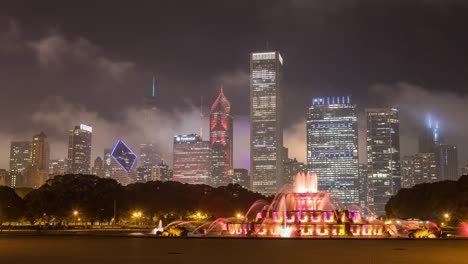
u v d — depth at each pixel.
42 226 190.00
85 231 160.00
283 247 81.62
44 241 99.06
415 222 173.88
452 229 198.25
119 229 184.12
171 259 62.94
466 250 76.69
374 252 72.75
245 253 70.94
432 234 110.38
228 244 89.06
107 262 59.81
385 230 117.62
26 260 62.16
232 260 61.88
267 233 117.69
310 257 65.50
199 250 75.75
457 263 59.19
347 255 68.06
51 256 67.00
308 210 123.50
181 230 117.50
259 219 124.69
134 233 139.50
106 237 114.56
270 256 66.56
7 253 71.50
